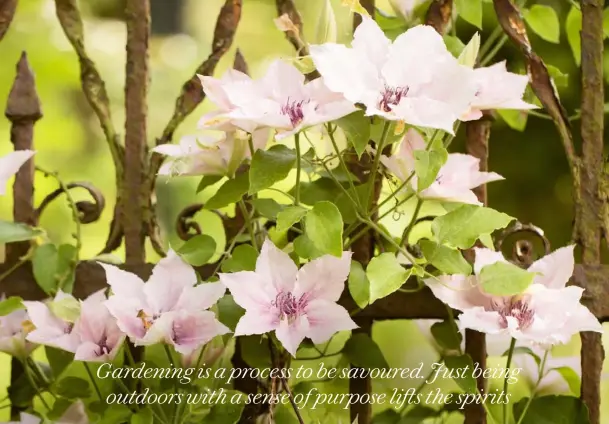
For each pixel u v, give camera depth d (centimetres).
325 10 187
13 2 197
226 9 196
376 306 194
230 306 188
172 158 190
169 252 187
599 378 192
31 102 196
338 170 193
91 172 457
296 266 182
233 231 196
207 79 181
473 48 184
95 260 195
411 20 200
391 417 201
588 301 191
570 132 193
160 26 520
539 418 192
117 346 185
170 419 190
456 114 179
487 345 203
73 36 196
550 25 210
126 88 197
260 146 186
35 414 195
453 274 184
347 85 178
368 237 194
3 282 195
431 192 184
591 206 192
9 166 187
